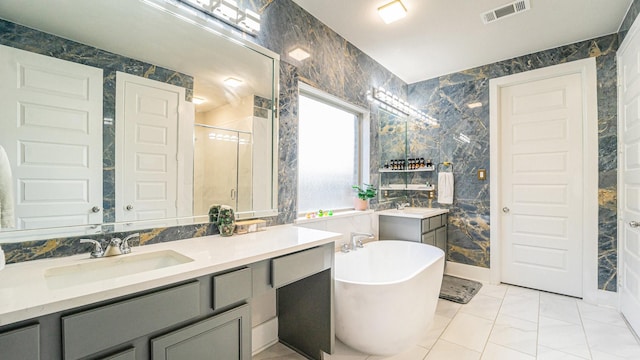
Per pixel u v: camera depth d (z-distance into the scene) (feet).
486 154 10.50
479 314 7.80
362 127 10.26
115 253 3.99
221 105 5.65
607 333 6.79
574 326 7.13
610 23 7.79
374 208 10.44
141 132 4.60
